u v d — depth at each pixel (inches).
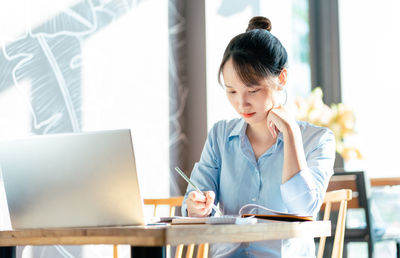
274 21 151.1
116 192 53.1
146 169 124.6
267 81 65.2
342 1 160.1
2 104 96.4
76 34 111.0
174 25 135.0
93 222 54.0
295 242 66.5
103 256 112.9
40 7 104.2
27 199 56.4
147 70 126.9
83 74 111.9
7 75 97.5
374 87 152.6
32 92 101.7
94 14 115.2
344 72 159.0
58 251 104.0
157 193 127.0
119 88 119.6
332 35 161.9
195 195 63.2
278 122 64.3
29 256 98.7
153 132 127.2
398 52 148.8
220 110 137.0
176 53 135.3
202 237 46.4
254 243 66.7
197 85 135.8
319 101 145.2
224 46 138.5
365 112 153.3
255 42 65.3
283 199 63.6
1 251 55.8
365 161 151.4
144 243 45.0
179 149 134.3
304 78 160.2
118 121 118.8
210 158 75.0
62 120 106.9
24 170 56.1
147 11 127.9
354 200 114.0
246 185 70.1
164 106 130.6
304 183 62.3
